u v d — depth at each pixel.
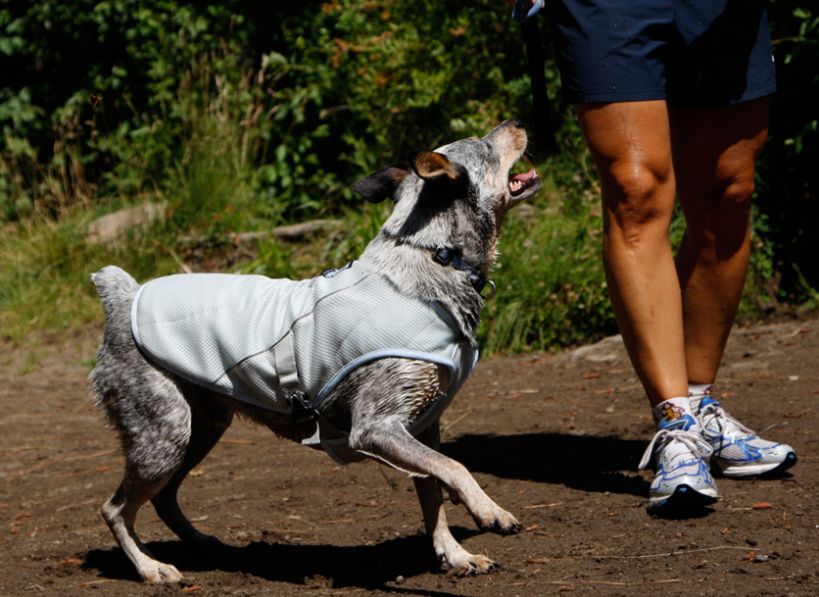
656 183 6.05
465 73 14.35
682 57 6.21
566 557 5.51
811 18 11.78
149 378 5.67
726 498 6.23
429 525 5.52
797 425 7.68
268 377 5.45
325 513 6.80
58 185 16.41
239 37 17.48
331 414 5.44
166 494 6.25
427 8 14.46
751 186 6.55
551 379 10.14
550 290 11.82
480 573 5.38
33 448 9.54
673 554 5.38
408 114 15.02
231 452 8.77
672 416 6.08
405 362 5.21
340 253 13.02
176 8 17.84
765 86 6.38
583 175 13.60
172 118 16.92
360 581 5.49
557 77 13.99
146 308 5.73
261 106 16.55
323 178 16.27
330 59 16.28
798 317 11.68
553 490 6.73
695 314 6.75
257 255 14.51
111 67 18.69
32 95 18.88
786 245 12.41
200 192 15.40
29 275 14.87
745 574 5.00
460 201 5.48
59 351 13.31
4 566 6.11
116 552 6.33
